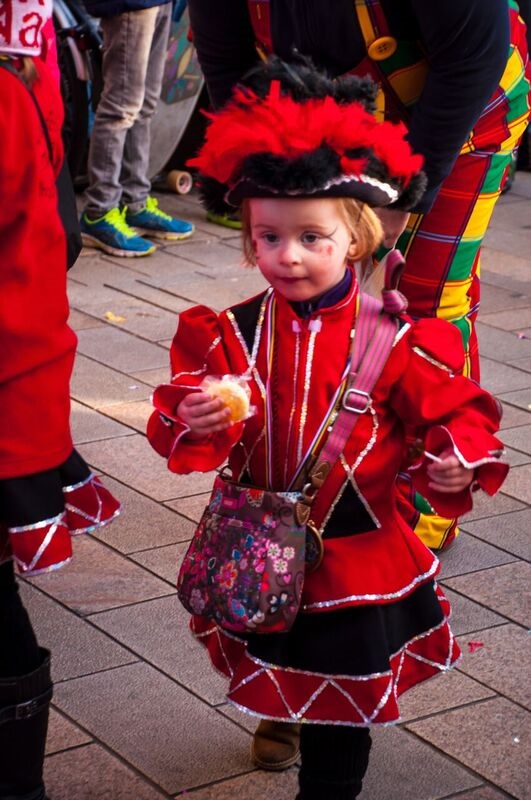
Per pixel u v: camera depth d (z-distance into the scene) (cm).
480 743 310
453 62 319
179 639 352
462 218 376
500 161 378
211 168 245
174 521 423
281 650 253
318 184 233
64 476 242
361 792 290
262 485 254
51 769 294
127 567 391
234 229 810
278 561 244
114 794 287
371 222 249
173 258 739
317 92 247
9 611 260
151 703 322
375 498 254
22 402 231
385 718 251
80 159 811
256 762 298
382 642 251
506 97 367
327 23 322
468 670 342
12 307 228
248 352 255
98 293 665
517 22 373
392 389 251
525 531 426
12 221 228
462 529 425
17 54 231
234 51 354
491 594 384
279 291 250
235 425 247
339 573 250
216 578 248
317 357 250
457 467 239
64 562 238
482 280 712
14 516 233
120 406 516
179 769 297
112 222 732
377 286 278
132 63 707
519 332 629
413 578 258
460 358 254
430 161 334
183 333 260
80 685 328
